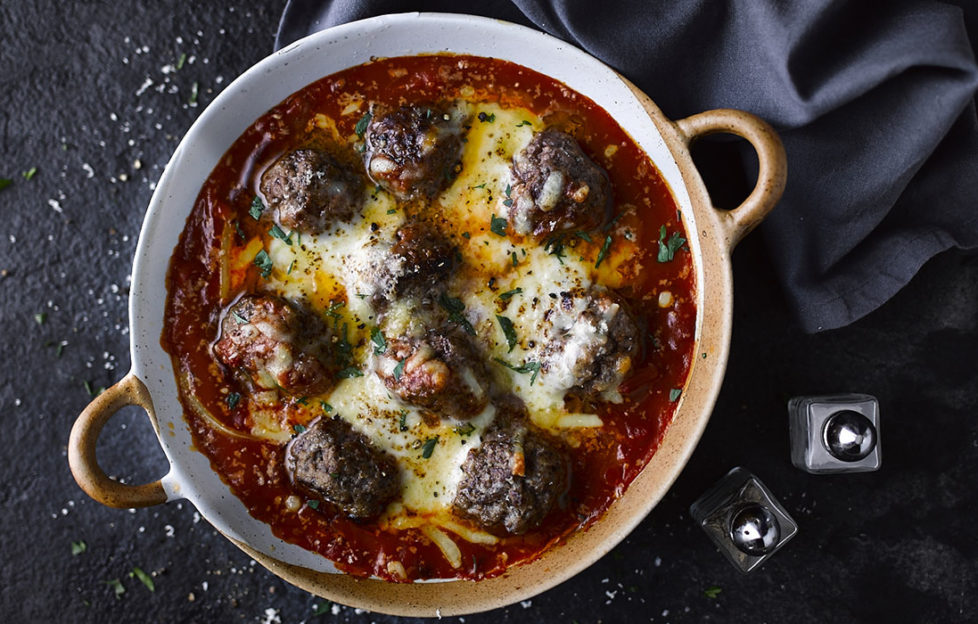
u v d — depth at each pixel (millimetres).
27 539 607
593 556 538
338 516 548
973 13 543
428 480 548
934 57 513
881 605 593
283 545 548
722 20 532
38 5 603
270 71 529
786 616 595
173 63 602
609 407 547
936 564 592
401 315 537
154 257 535
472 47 535
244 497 546
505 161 546
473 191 547
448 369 521
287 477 548
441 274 540
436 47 536
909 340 592
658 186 542
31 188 605
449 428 545
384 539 549
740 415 594
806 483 594
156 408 534
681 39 538
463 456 545
